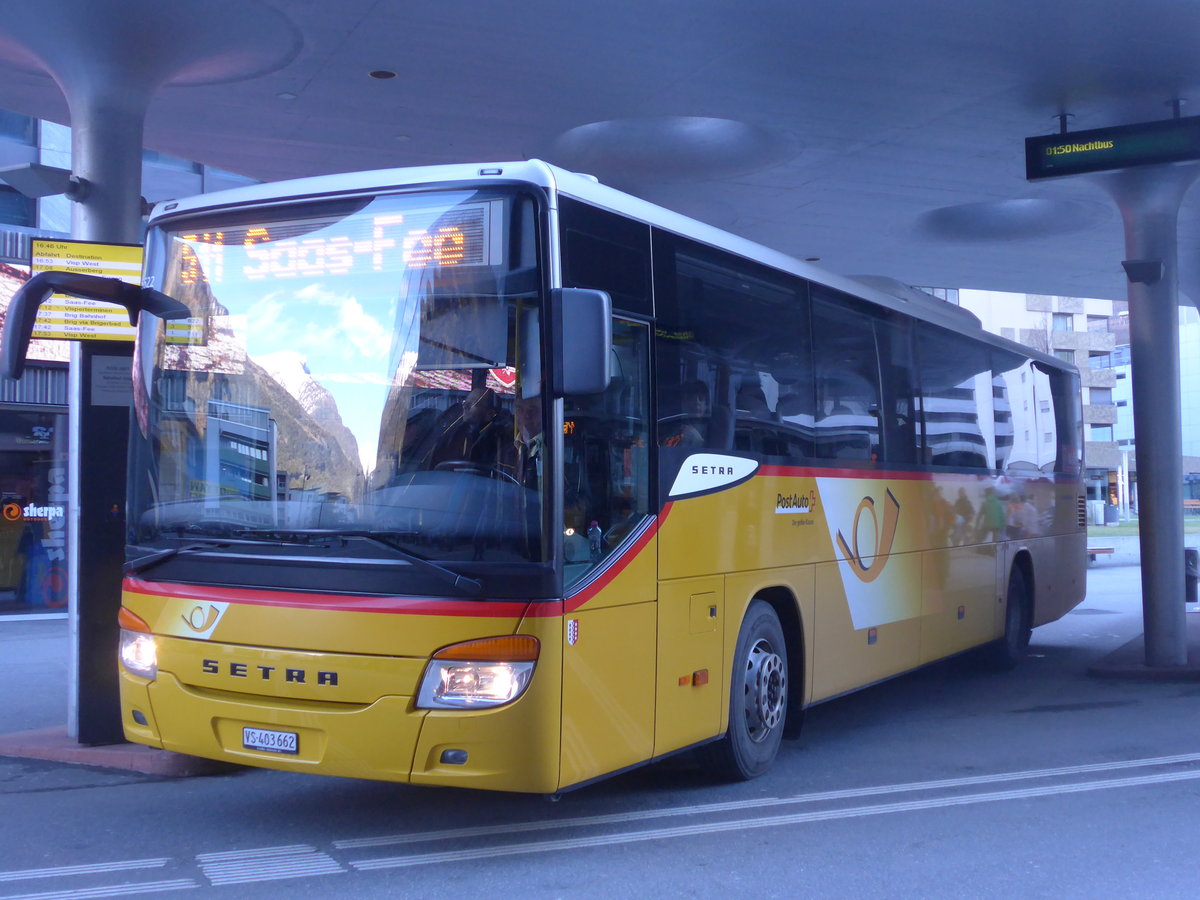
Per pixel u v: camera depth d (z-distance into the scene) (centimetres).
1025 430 1287
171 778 735
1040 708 1038
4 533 1709
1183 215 1448
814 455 804
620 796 693
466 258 541
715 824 631
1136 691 1136
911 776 759
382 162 1260
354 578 528
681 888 527
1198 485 8388
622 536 577
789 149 1197
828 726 947
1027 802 693
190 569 570
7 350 559
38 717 945
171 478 585
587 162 1244
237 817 642
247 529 557
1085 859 579
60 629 1580
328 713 525
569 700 526
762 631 724
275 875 539
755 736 718
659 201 1393
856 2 853
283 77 995
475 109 1080
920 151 1202
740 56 957
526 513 516
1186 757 827
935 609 1005
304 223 571
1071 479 1446
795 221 1491
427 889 521
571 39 922
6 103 1055
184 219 600
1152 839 615
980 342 1163
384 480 534
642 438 604
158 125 1125
